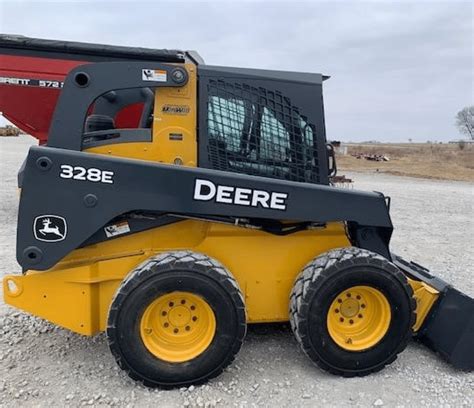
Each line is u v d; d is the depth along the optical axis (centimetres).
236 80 341
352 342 334
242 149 344
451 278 579
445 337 354
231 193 317
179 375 311
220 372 320
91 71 319
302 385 323
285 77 350
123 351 303
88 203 306
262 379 328
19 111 521
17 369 335
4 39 363
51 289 324
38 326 400
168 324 318
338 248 347
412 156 3859
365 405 304
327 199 328
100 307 334
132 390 313
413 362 357
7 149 2505
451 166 2961
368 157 3350
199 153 337
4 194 1097
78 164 304
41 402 299
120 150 333
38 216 304
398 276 329
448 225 949
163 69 325
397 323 334
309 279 325
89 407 295
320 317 322
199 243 348
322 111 355
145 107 381
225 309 311
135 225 336
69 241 308
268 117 347
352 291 333
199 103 336
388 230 355
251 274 351
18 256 306
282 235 352
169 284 303
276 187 321
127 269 334
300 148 353
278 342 381
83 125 321
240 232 347
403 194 1477
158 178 311
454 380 335
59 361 346
